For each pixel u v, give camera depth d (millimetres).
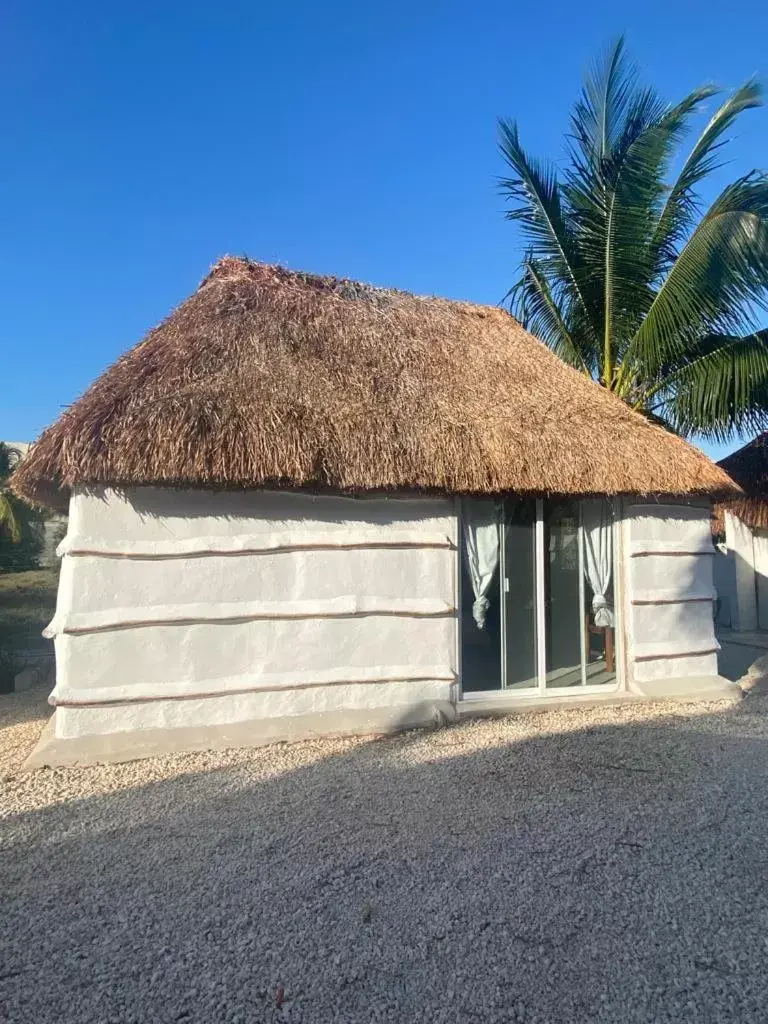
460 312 10445
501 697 7664
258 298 8391
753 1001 2891
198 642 6348
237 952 3215
